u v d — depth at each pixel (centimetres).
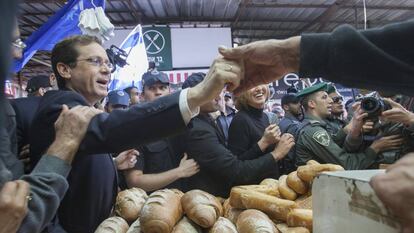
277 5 681
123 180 150
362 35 56
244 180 138
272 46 68
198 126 143
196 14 724
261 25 810
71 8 220
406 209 35
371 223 46
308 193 106
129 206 103
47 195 69
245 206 99
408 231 36
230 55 73
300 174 105
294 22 789
